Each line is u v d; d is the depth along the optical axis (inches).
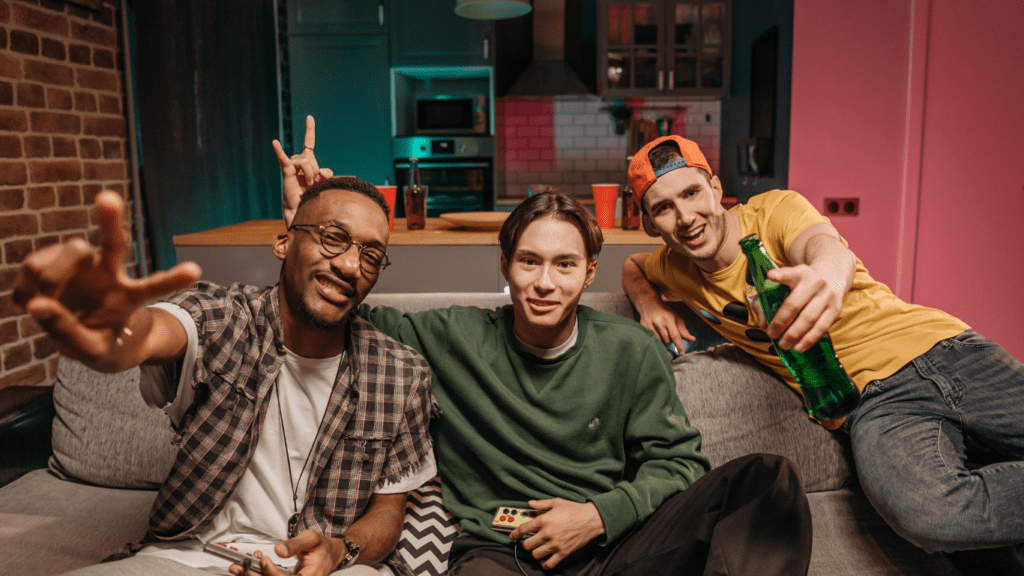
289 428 43.2
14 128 94.0
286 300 42.8
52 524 50.4
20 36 95.1
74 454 56.1
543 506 43.8
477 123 178.4
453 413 49.8
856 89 104.5
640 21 172.1
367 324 47.3
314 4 170.1
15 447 56.9
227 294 42.9
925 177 104.6
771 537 37.7
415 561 47.9
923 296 106.7
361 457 43.8
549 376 49.1
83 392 57.9
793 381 56.6
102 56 113.0
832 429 57.1
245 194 157.6
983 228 103.0
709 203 51.3
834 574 47.5
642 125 187.8
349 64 172.1
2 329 92.3
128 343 29.6
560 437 48.3
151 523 41.7
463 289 88.8
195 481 40.3
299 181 54.1
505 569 43.3
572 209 46.3
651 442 48.9
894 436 48.7
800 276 36.4
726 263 55.7
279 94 176.9
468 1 124.3
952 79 101.5
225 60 148.6
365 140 175.3
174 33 129.6
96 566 33.3
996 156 100.9
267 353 41.7
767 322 43.8
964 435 52.8
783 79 118.8
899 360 52.0
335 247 39.7
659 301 61.0
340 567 39.8
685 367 58.5
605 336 50.3
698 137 190.9
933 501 43.9
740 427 55.9
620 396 49.9
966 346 50.9
